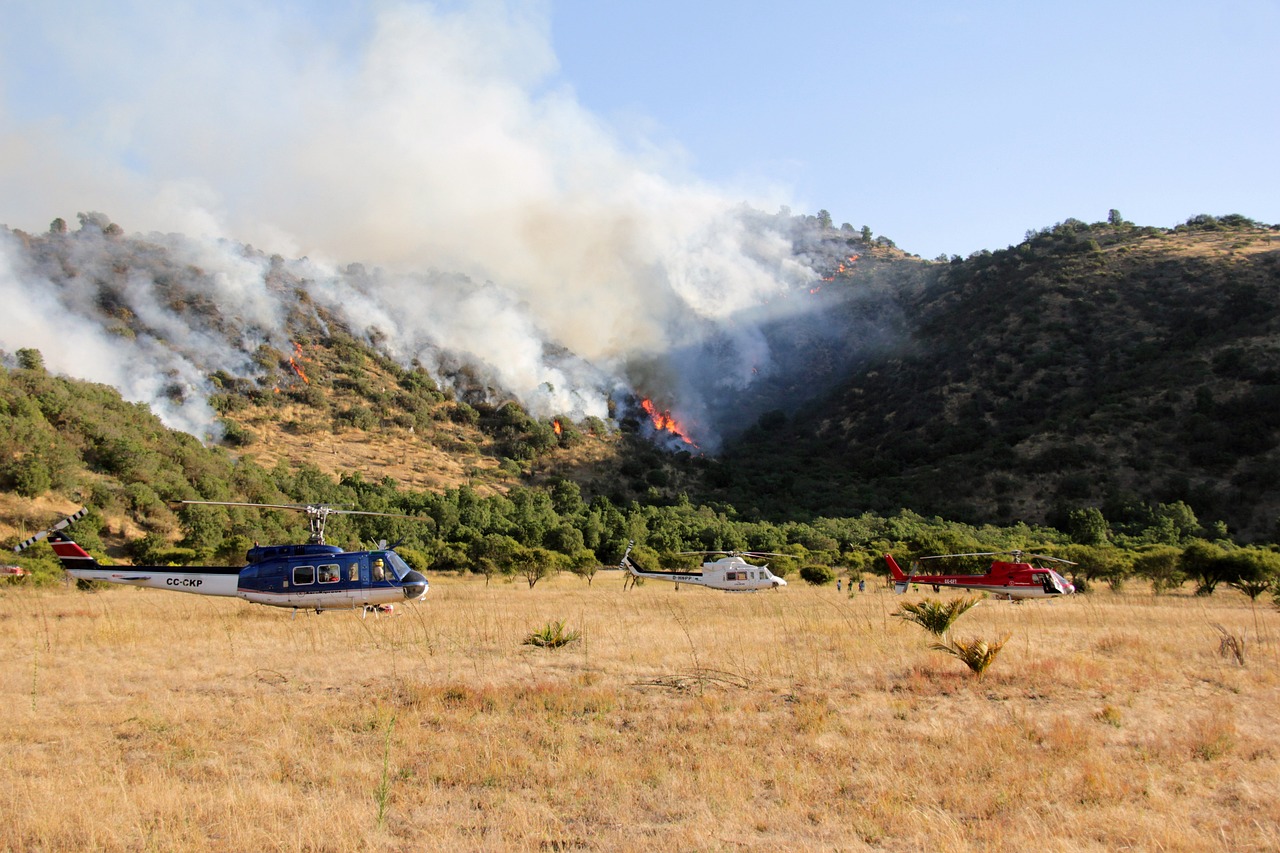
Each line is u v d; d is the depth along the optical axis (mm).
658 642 21891
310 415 135875
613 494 130000
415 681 16250
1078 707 14625
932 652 20203
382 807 8992
